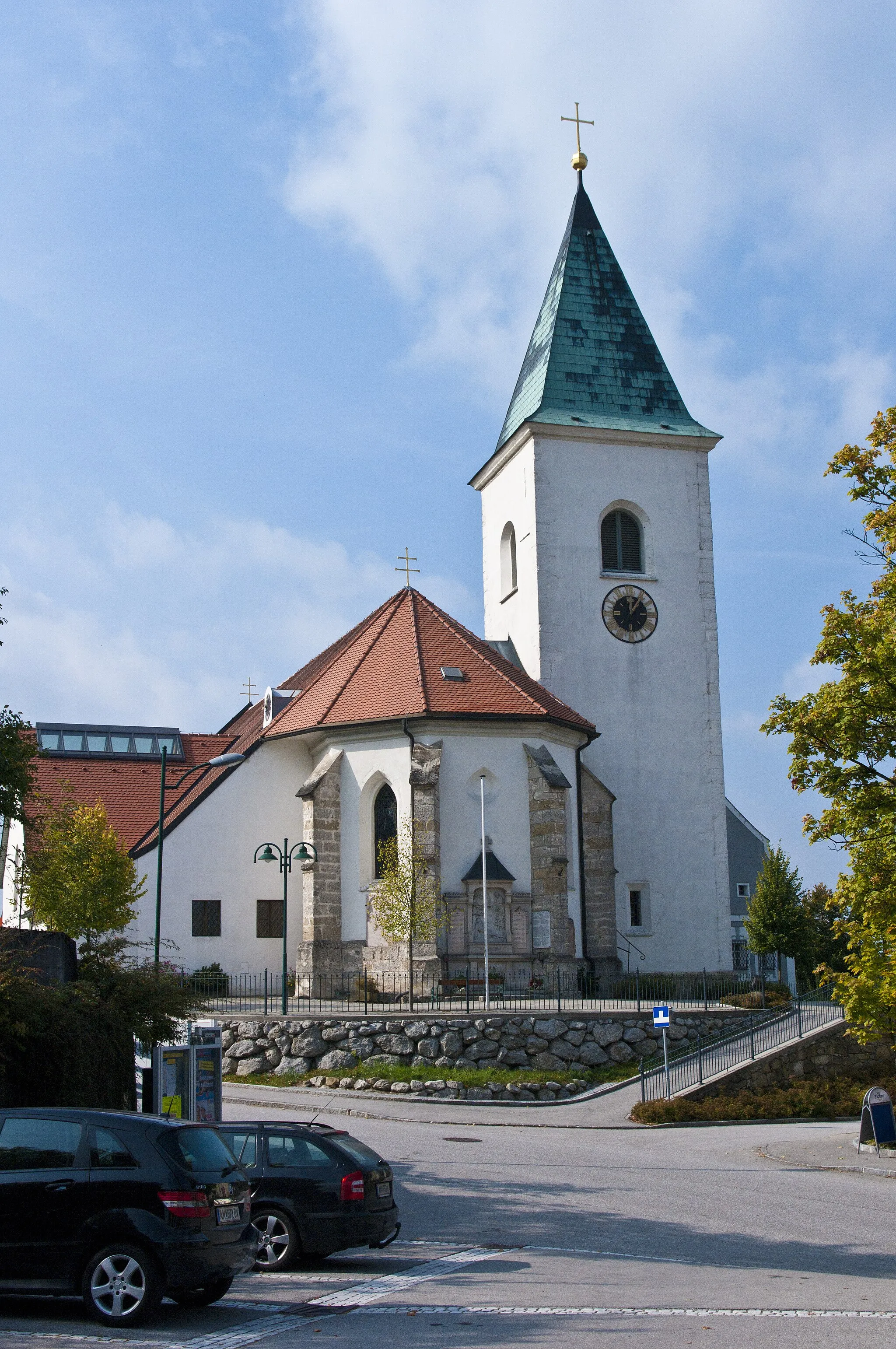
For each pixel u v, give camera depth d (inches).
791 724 1045.8
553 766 1679.4
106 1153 509.7
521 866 1659.7
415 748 1644.9
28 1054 760.3
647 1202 813.9
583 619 1987.0
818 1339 455.8
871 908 1020.5
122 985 875.4
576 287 2135.8
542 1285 576.1
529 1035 1370.6
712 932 1952.5
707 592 2046.0
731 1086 1330.0
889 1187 884.0
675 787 1975.9
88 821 1608.0
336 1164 626.8
